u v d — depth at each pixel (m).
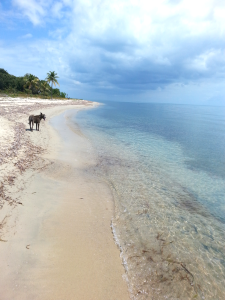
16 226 4.87
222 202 7.72
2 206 5.44
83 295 3.47
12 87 55.44
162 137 20.83
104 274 3.99
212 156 14.36
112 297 3.52
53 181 7.90
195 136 22.77
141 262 4.44
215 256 4.88
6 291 3.28
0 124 14.61
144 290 3.75
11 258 3.94
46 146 12.38
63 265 4.05
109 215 6.18
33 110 27.81
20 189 6.59
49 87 66.81
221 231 5.93
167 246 5.07
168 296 3.69
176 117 51.34
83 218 5.84
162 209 6.86
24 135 13.38
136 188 8.30
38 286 3.48
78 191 7.48
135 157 12.73
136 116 46.78
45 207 6.01
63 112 35.69
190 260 4.67
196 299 3.70
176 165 11.77
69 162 10.39
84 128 21.81
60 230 5.13
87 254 4.46
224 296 3.83
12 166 8.07
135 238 5.25
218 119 50.41
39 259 4.08
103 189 7.92
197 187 8.93
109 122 29.94
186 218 6.45
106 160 11.55
